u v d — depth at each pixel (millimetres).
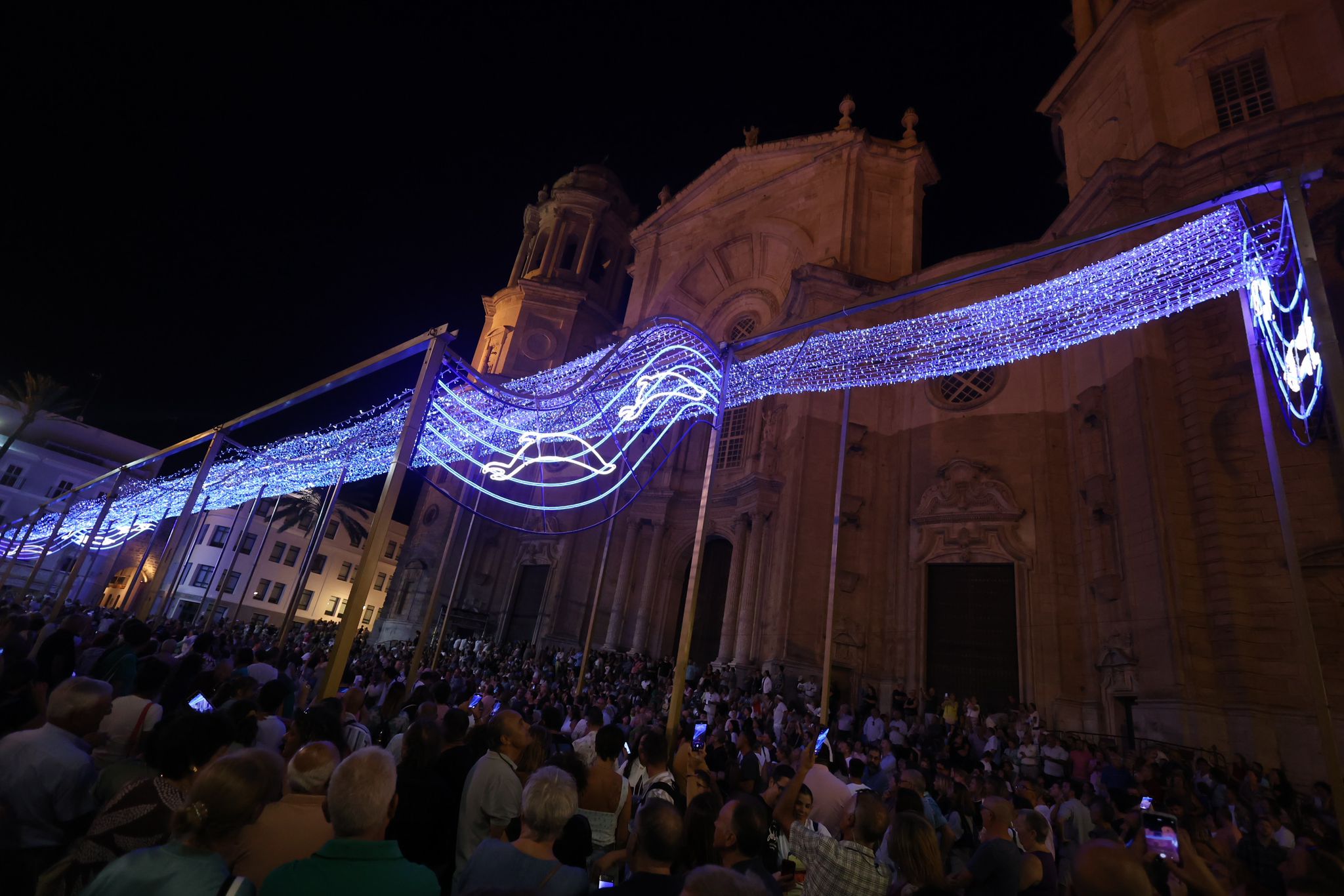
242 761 2545
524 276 41656
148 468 53656
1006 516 20922
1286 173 6727
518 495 35281
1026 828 5406
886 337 21734
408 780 4371
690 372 21312
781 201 32438
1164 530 16000
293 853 3102
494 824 4312
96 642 9258
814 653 21609
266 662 9617
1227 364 16547
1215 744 14031
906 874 4156
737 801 3736
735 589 25016
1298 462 14961
